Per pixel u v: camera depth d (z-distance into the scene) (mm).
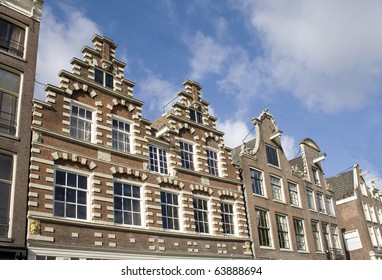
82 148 18953
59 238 16375
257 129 31938
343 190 43344
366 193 43844
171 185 22531
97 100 20703
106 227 18125
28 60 18547
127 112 22000
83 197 18156
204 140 26281
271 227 28266
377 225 42812
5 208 15359
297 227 31250
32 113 17828
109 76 22141
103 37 22609
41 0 20281
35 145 17219
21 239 15227
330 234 35062
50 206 16547
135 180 20594
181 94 26812
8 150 16156
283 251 28203
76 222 17078
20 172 16188
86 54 21344
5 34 18375
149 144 22625
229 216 25547
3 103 17031
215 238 23391
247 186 27938
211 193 24609
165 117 25328
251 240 26016
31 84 18219
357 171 44062
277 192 30891
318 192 36469
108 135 20328
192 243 21875
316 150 39406
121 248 18328
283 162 32969
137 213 20078
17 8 19172
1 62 17469
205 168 25203
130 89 22719
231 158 27672
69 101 19438
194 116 26859
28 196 16125
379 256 39375
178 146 24250
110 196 18953
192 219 22594
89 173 18734
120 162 20250
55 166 17625
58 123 18516
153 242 19875
